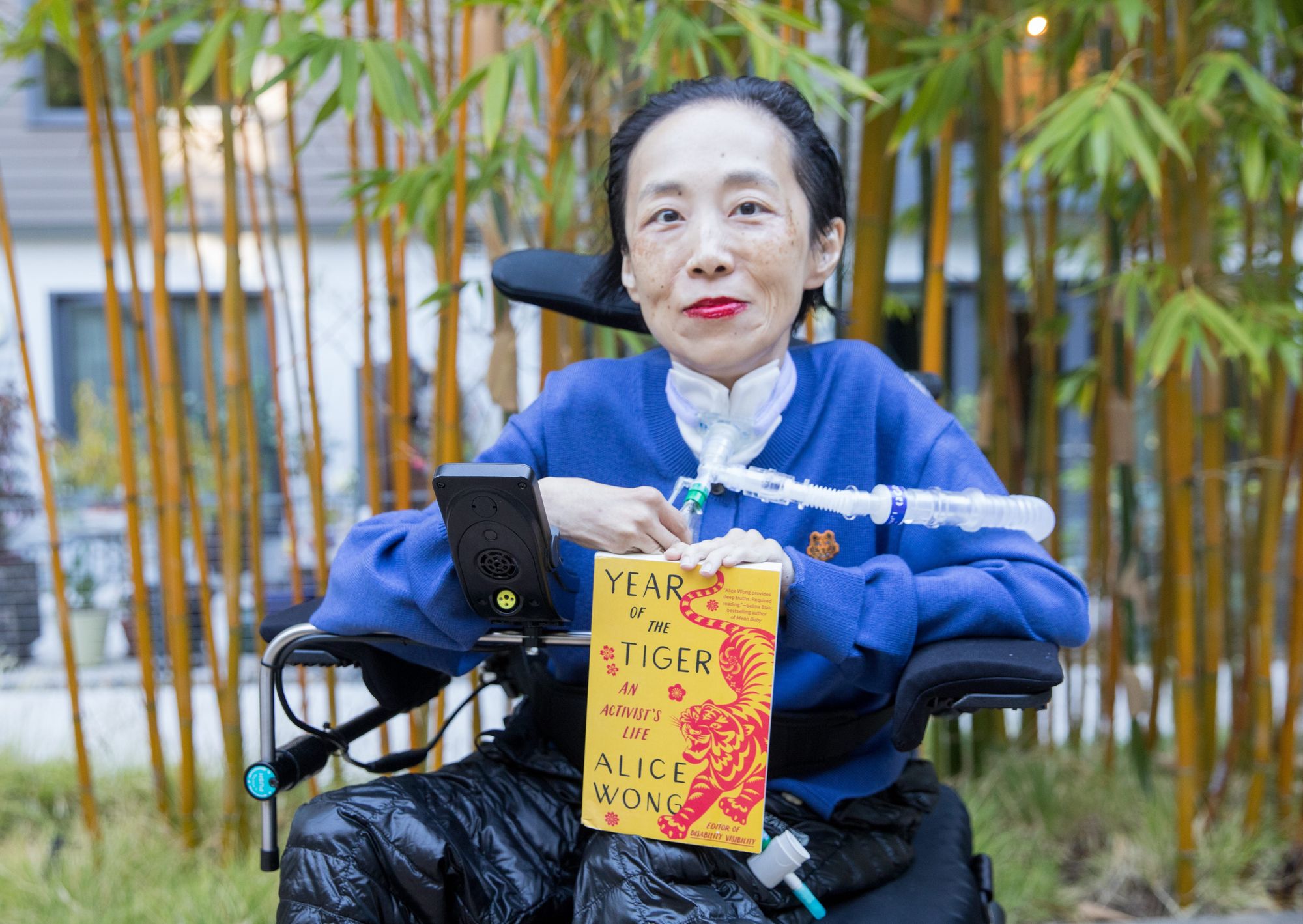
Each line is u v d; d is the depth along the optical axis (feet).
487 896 2.95
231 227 6.70
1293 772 7.77
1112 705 8.70
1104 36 7.20
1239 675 8.22
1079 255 12.48
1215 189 7.93
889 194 6.60
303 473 16.98
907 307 9.75
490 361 5.88
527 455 3.62
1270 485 7.45
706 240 3.22
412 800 3.00
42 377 18.69
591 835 3.21
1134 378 7.71
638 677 2.83
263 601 7.40
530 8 5.17
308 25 10.55
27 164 18.15
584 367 3.77
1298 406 7.40
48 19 6.38
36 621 15.78
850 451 3.52
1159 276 6.60
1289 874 7.50
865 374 3.59
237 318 6.82
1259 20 6.06
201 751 9.49
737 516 3.38
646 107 3.49
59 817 8.38
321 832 2.89
